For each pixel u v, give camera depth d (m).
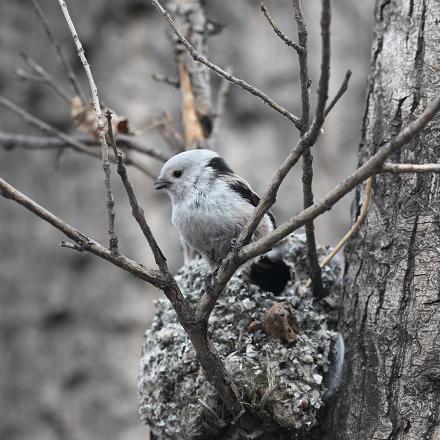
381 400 7.71
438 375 7.50
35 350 18.45
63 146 12.15
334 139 19.16
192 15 11.30
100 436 18.00
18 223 18.92
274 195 6.82
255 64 18.97
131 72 18.94
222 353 8.38
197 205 9.47
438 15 8.34
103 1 19.23
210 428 8.11
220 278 6.99
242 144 18.53
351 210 8.88
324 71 6.10
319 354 8.25
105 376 18.23
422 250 7.84
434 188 7.92
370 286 8.10
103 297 18.58
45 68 18.98
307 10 19.41
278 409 7.90
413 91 8.26
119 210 18.50
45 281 18.70
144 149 11.40
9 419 18.12
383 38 8.73
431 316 7.66
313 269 8.54
